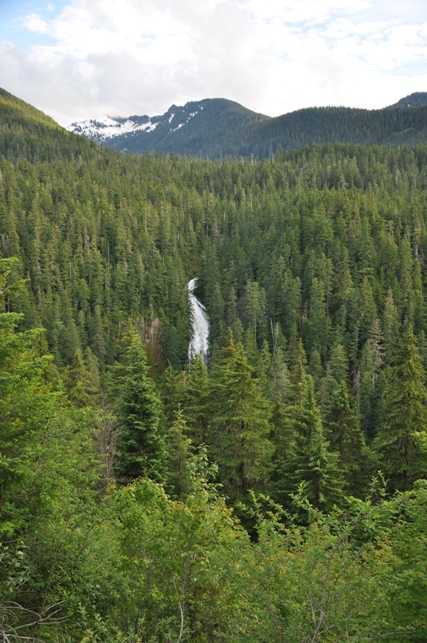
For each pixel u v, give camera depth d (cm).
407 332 2517
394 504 743
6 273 1096
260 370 6581
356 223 10894
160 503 798
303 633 605
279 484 2423
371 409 6150
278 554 746
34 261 10381
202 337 10538
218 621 734
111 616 747
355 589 669
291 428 3212
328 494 2195
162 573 735
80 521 871
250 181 18725
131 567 747
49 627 758
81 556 827
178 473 2309
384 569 789
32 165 16975
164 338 9750
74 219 12625
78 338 8219
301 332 8988
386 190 15688
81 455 1157
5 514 866
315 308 8719
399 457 2481
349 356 7994
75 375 3938
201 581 750
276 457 3136
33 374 1020
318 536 863
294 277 10044
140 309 10519
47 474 934
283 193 16050
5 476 855
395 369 2522
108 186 16275
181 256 12962
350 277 9206
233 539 807
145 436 2055
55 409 1023
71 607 771
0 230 11162
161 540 723
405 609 724
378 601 705
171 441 2572
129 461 2034
